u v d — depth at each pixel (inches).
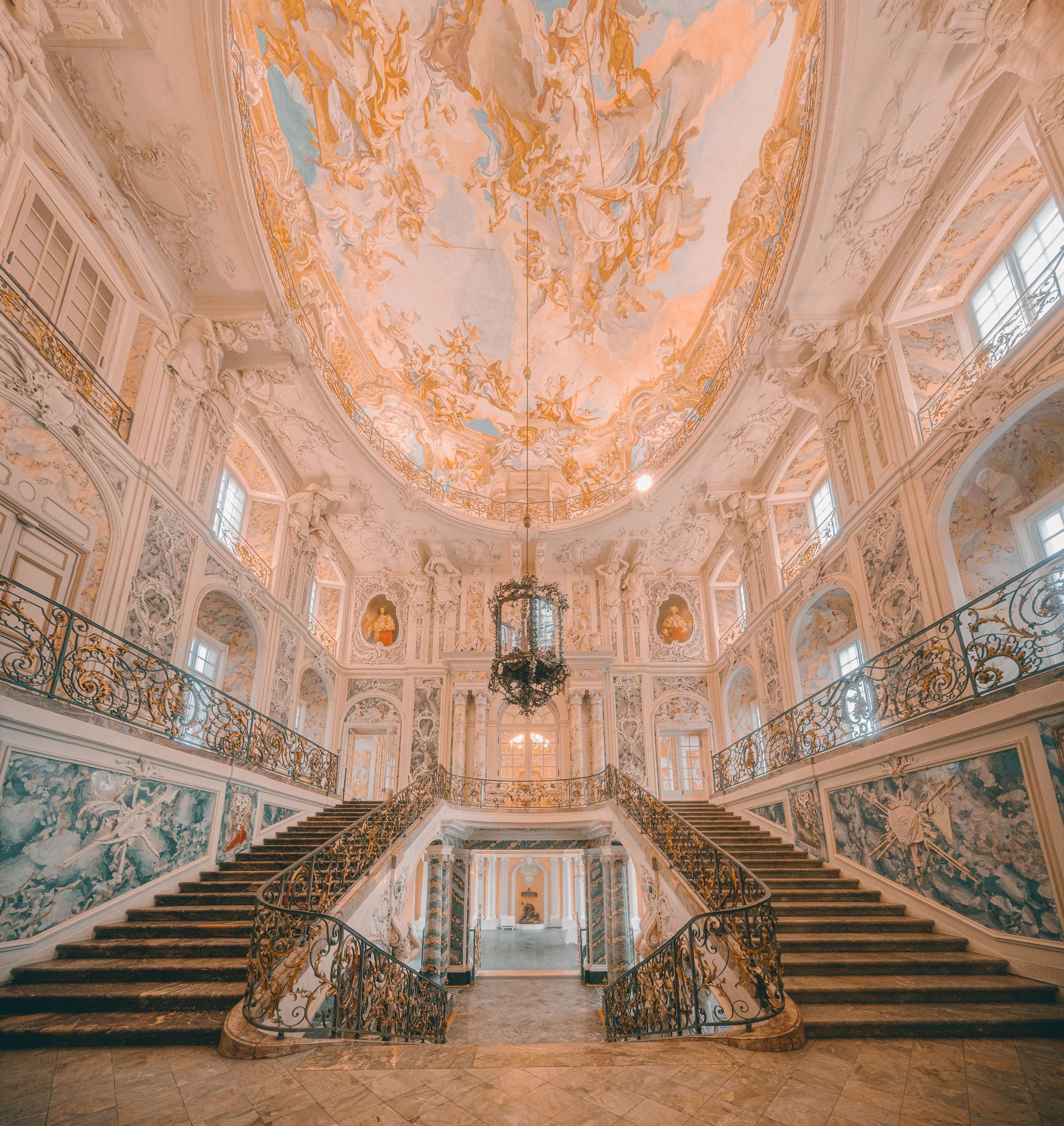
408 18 415.2
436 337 610.5
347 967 248.7
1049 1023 199.6
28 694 233.5
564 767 668.7
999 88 303.6
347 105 429.1
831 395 445.4
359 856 337.4
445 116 478.9
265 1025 191.9
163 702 325.1
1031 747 238.7
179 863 328.8
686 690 705.6
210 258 389.1
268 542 603.8
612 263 557.9
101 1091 155.2
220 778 367.2
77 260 329.4
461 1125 134.6
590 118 478.0
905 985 227.1
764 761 504.4
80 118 321.4
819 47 316.5
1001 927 253.0
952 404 383.9
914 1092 154.5
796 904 311.6
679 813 524.1
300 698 673.0
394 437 624.7
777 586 565.3
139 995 210.7
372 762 739.4
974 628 274.8
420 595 724.7
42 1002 208.5
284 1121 137.4
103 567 329.7
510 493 717.3
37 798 240.8
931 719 289.7
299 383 483.8
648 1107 143.6
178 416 403.5
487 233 551.8
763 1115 140.1
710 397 551.5
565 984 560.7
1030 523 335.9
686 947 293.1
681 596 748.6
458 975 549.6
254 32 358.3
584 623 721.6
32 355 283.0
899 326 405.7
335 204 473.4
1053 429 307.0
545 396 669.3
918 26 276.7
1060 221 328.8
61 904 252.5
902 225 367.2
